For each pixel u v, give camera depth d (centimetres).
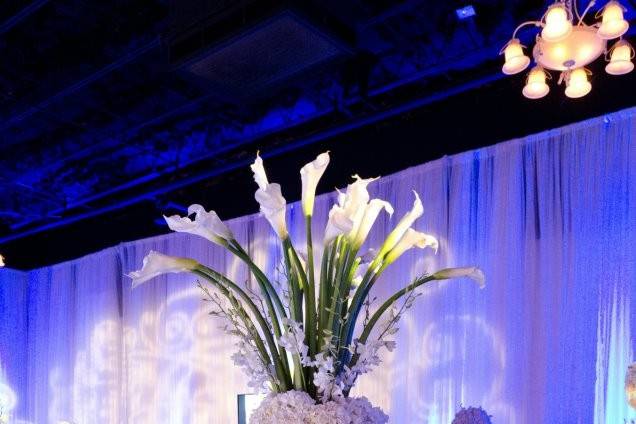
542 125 557
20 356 997
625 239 496
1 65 516
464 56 498
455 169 596
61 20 464
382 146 636
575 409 494
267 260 721
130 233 896
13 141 645
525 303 538
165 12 454
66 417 923
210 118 607
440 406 565
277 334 208
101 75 529
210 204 786
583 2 423
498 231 560
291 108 588
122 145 660
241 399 605
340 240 213
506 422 528
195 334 780
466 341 562
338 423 194
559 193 538
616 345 485
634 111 509
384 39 482
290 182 705
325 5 429
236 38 429
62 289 959
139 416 823
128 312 862
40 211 827
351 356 209
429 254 595
